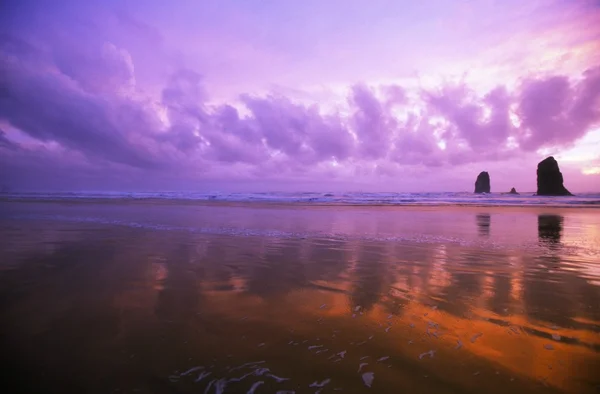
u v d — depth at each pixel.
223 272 5.12
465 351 2.59
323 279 4.77
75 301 3.70
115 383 2.14
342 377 2.22
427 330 2.98
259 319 3.23
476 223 12.85
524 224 12.59
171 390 2.07
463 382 2.17
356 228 10.98
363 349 2.61
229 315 3.33
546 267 5.57
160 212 16.64
